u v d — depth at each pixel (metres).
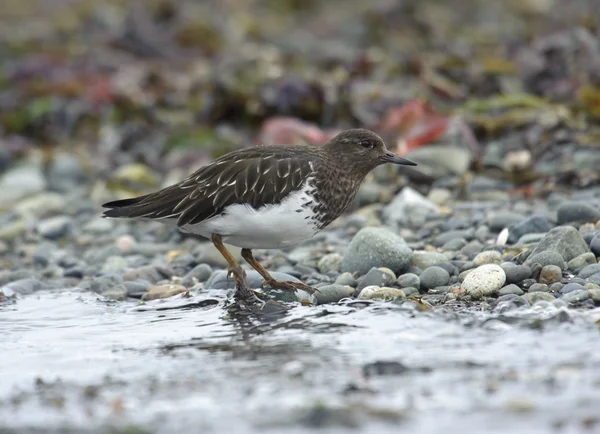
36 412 7.43
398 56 21.09
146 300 10.94
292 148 10.47
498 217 12.25
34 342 9.37
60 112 19.89
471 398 7.23
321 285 10.72
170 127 18.92
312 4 29.19
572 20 22.20
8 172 18.11
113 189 16.69
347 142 10.90
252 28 25.56
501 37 23.36
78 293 11.51
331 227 13.60
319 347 8.52
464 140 15.64
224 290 10.86
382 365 7.90
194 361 8.38
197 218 9.98
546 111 16.28
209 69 21.48
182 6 26.19
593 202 12.81
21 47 25.00
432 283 10.33
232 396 7.49
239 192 9.86
